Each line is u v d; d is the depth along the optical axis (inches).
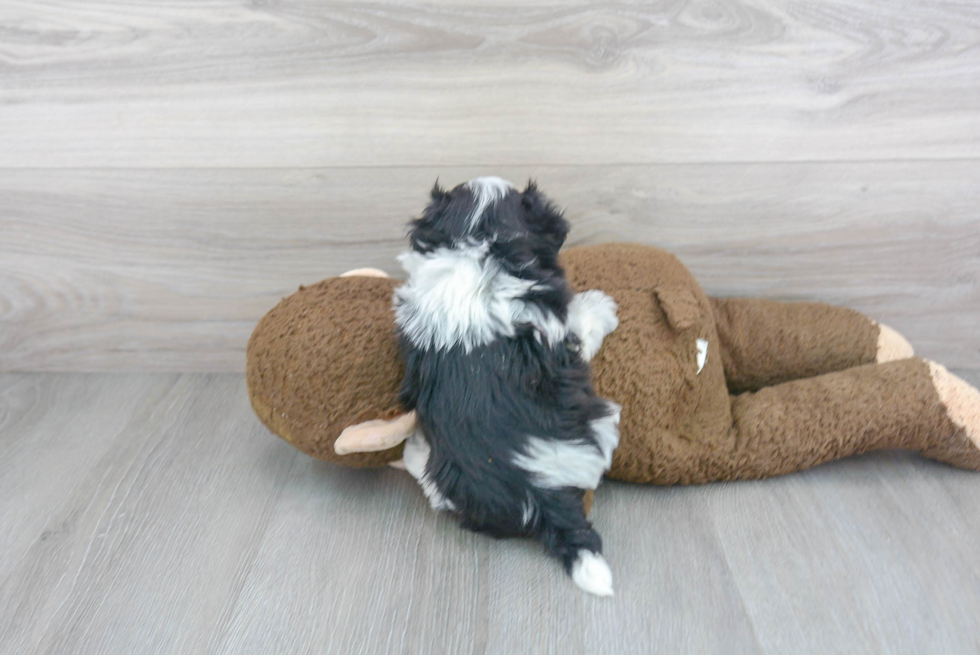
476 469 34.1
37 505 42.2
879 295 51.4
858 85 44.6
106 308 53.5
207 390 54.0
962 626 32.8
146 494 43.0
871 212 48.3
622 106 45.6
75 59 44.8
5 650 33.0
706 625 33.1
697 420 42.0
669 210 48.9
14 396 53.4
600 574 34.3
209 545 39.0
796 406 41.4
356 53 44.4
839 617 33.4
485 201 35.0
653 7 42.7
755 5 42.6
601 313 39.5
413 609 34.4
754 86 44.8
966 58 43.5
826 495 41.2
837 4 42.4
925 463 43.9
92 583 36.6
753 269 50.9
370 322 38.4
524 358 33.3
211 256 51.2
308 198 48.9
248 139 47.1
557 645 32.3
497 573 36.4
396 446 38.9
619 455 40.3
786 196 48.1
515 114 46.0
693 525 39.1
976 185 46.9
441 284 33.4
